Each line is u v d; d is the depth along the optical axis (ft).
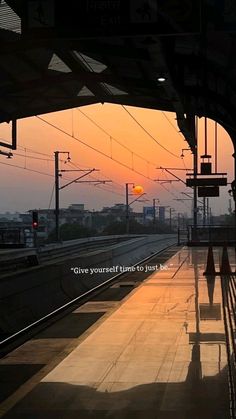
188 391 18.71
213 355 23.84
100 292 53.78
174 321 32.24
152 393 18.54
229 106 50.65
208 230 140.05
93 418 16.19
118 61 50.72
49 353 26.58
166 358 23.47
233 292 44.24
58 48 44.06
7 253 64.80
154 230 382.01
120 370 21.62
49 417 16.35
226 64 47.83
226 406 17.06
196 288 47.11
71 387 19.43
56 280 53.93
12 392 20.20
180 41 42.63
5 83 59.98
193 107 62.80
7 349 30.07
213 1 30.50
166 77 41.39
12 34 46.21
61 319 37.52
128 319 33.06
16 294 42.42
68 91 66.49
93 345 26.14
